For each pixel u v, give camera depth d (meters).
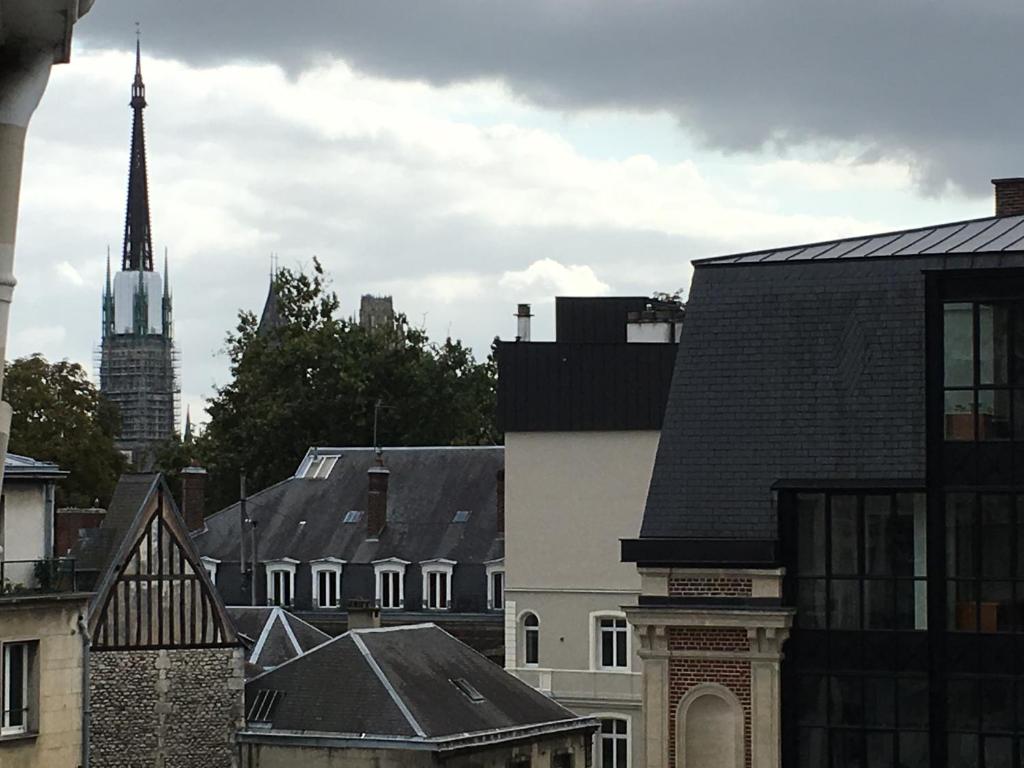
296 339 97.25
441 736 45.81
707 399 31.67
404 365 97.50
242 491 71.12
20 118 6.85
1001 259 29.83
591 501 56.97
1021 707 29.08
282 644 52.47
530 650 57.69
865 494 30.17
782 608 29.67
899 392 30.70
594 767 56.00
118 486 45.53
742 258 33.09
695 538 30.41
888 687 29.64
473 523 67.25
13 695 36.84
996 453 29.61
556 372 57.62
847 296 31.61
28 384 88.81
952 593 29.56
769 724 29.67
